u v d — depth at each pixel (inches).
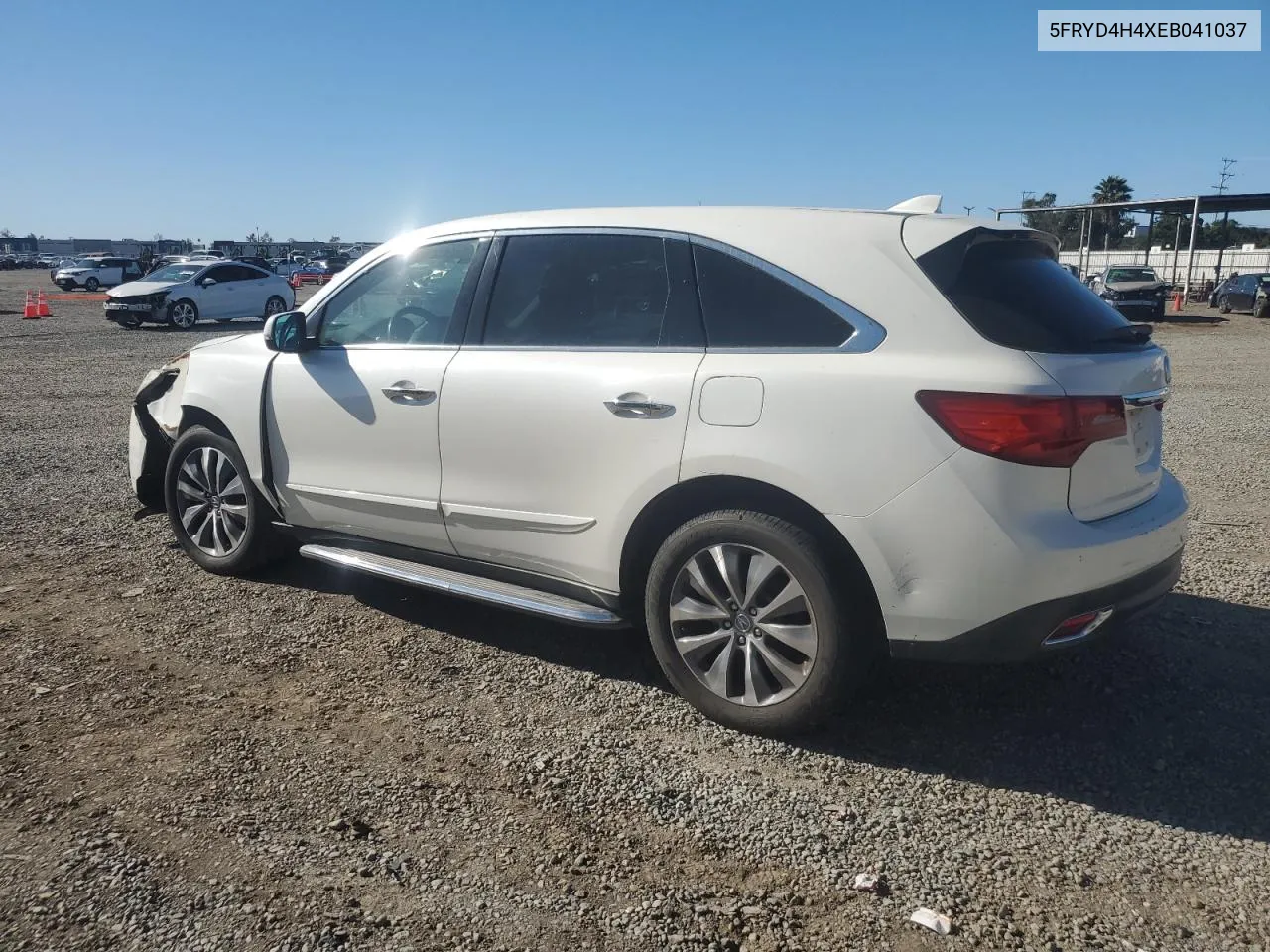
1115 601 127.5
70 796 122.4
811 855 113.0
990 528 120.2
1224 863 111.7
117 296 903.7
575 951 96.8
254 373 190.2
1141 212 1867.6
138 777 127.0
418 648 169.6
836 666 130.2
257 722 142.6
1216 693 153.6
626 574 148.6
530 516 153.9
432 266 173.5
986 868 110.8
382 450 171.0
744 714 138.1
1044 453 119.8
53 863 109.0
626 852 113.2
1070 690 154.7
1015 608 121.6
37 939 97.1
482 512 158.9
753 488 135.0
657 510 144.0
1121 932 100.2
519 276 161.5
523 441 152.7
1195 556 218.1
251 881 106.5
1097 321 135.0
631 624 151.6
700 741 138.5
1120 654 167.0
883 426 124.3
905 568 124.3
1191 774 130.8
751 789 126.6
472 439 158.6
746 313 138.7
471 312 164.9
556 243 159.2
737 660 139.6
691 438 136.6
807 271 135.7
